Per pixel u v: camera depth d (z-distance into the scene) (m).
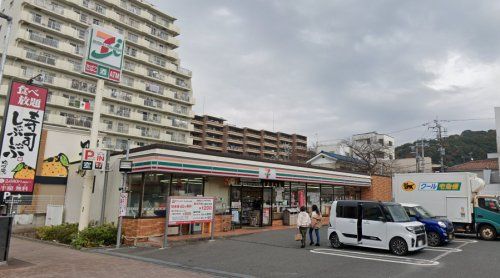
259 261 10.30
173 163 14.05
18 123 10.27
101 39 14.17
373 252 11.91
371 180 27.72
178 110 61.62
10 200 9.98
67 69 45.41
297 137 98.81
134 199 14.66
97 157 13.71
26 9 43.34
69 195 21.19
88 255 11.13
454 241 15.35
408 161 56.69
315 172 21.78
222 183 17.44
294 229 18.14
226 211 17.42
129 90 54.66
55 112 45.06
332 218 13.15
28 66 42.62
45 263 9.46
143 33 57.25
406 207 14.83
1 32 45.06
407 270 9.05
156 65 58.50
